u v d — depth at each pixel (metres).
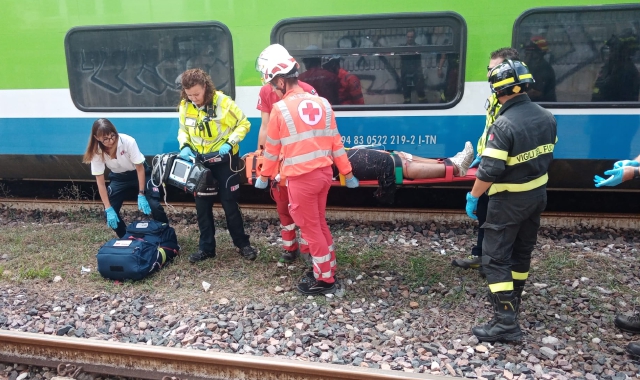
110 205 4.40
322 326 3.36
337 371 2.71
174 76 5.06
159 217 4.52
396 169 4.32
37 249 4.84
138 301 3.78
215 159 4.06
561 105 4.59
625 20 4.39
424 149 4.82
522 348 3.12
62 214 5.84
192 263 4.42
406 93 4.75
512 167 2.92
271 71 3.42
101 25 5.05
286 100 3.46
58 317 3.58
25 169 5.70
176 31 4.96
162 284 4.10
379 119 4.82
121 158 4.21
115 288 4.02
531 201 2.97
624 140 4.58
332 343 3.16
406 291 3.87
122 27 5.02
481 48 4.55
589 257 4.45
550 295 3.78
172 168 4.15
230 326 3.39
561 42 4.49
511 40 4.51
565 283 3.96
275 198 4.14
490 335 3.16
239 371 2.86
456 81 4.65
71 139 5.36
